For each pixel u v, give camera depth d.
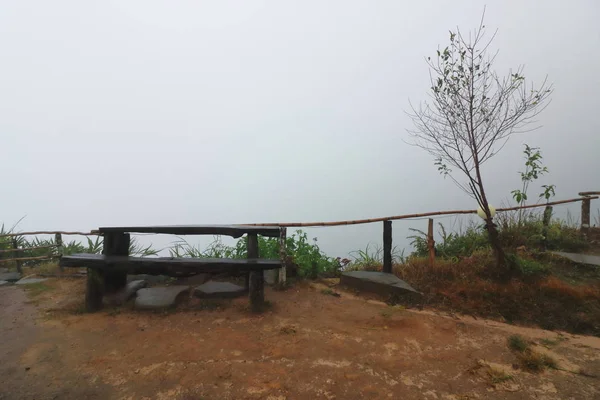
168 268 4.12
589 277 5.09
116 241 4.74
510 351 3.28
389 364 3.01
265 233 4.60
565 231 7.11
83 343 3.44
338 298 4.87
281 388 2.63
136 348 3.30
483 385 2.72
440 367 2.98
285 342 3.39
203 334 3.59
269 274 5.68
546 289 4.38
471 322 3.99
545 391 2.64
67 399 2.54
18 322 4.08
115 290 4.81
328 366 2.96
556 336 3.63
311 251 6.20
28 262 7.81
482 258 5.49
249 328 3.74
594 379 2.79
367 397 2.55
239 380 2.73
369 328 3.77
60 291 5.43
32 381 2.78
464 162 4.99
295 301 4.70
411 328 3.77
